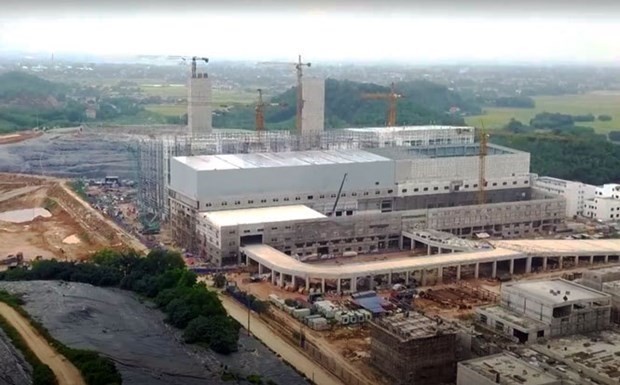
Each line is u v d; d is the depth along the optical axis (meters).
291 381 159.75
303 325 199.50
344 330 195.38
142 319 188.62
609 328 184.88
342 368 169.88
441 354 162.50
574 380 147.38
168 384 147.88
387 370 166.12
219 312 190.12
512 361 153.62
